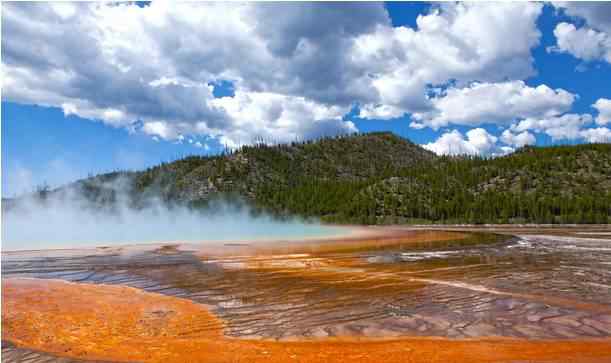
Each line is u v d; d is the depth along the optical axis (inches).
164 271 732.0
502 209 3981.3
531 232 2095.2
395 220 4212.6
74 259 914.7
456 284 579.5
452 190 4911.4
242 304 474.9
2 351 329.4
